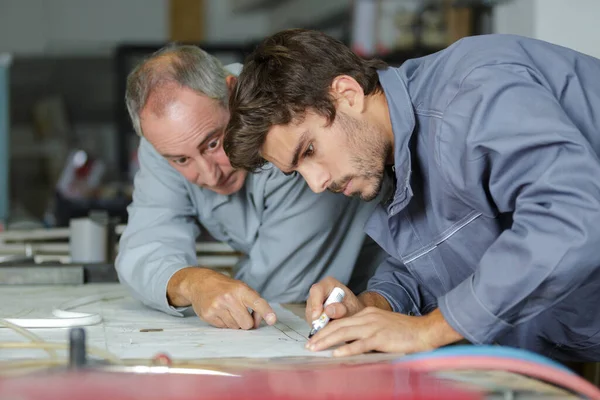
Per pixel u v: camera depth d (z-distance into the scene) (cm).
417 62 147
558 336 163
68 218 465
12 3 758
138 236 184
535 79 125
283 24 756
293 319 167
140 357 125
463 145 124
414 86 140
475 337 120
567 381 96
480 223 142
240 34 787
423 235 154
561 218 112
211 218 194
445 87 130
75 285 224
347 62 137
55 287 220
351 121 135
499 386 99
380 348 125
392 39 415
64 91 730
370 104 139
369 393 94
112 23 775
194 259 186
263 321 163
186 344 137
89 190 530
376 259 210
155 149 175
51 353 116
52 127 699
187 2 728
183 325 159
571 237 111
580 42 332
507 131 117
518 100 119
